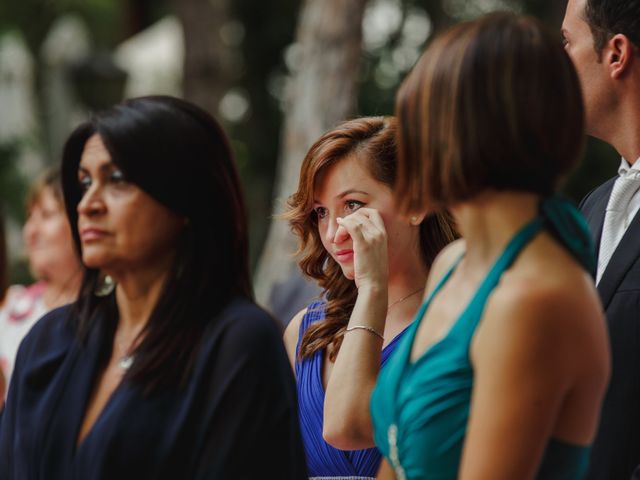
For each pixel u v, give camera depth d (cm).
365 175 386
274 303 712
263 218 2045
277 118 2086
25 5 2466
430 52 251
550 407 232
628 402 368
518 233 243
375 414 271
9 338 676
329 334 402
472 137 239
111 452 274
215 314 291
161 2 2342
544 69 240
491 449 232
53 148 2500
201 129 296
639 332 370
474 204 247
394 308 396
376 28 1919
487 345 235
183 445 276
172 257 297
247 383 279
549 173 243
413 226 394
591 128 407
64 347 307
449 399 245
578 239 246
